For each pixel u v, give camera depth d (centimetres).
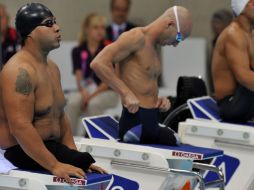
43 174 1430
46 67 1499
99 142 1838
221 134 2025
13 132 1426
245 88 2091
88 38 3059
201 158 1694
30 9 1462
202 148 1783
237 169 2025
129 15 3469
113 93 3030
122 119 1838
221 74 2150
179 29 1786
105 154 1802
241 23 2109
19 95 1420
